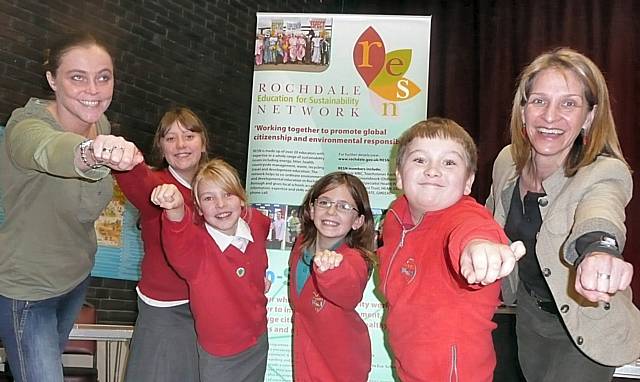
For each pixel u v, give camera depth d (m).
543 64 2.11
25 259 2.21
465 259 1.48
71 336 3.45
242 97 6.63
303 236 3.09
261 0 6.82
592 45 6.61
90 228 2.35
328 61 3.67
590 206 1.78
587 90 2.05
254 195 3.65
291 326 3.50
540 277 2.20
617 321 2.02
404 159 2.07
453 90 7.00
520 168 2.22
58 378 2.22
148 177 2.57
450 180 1.97
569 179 2.08
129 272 5.49
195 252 2.62
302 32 3.70
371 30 3.66
